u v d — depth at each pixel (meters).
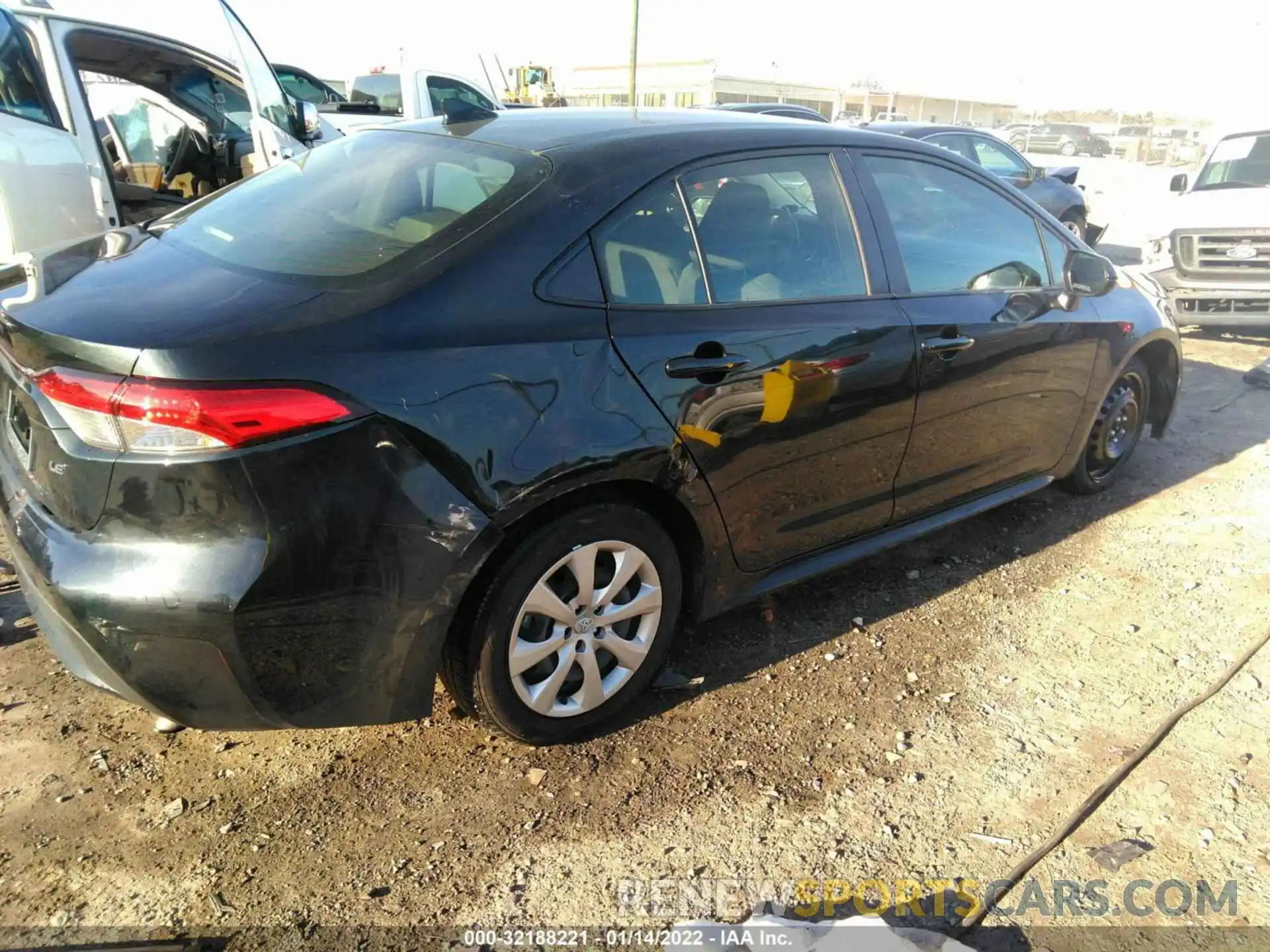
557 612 2.47
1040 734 2.79
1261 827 2.46
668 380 2.51
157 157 6.29
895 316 3.08
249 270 2.32
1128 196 20.05
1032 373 3.61
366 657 2.20
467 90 10.13
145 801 2.38
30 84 4.31
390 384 2.09
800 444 2.87
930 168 3.41
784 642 3.22
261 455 1.96
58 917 2.04
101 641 2.04
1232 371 6.77
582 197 2.49
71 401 1.99
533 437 2.27
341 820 2.35
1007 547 4.00
